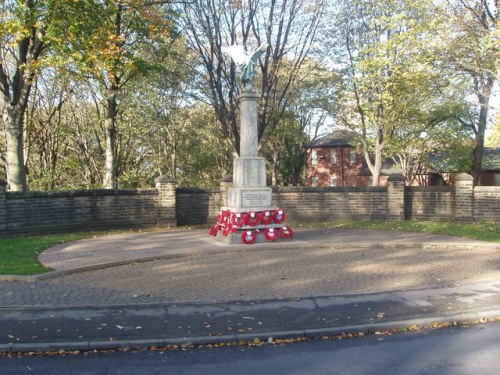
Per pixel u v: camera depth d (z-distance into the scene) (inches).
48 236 730.8
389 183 952.9
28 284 421.1
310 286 413.1
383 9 1101.7
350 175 2374.5
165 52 971.3
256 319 322.3
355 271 476.1
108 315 328.5
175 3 927.7
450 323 323.0
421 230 797.2
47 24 719.1
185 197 946.1
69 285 418.0
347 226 877.2
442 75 946.7
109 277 450.9
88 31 746.2
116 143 1387.8
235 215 648.4
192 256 569.6
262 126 1072.2
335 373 240.4
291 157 2285.9
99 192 831.7
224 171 1863.9
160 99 1290.6
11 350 271.0
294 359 261.9
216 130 1713.8
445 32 864.9
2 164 1288.1
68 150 1526.8
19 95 803.4
